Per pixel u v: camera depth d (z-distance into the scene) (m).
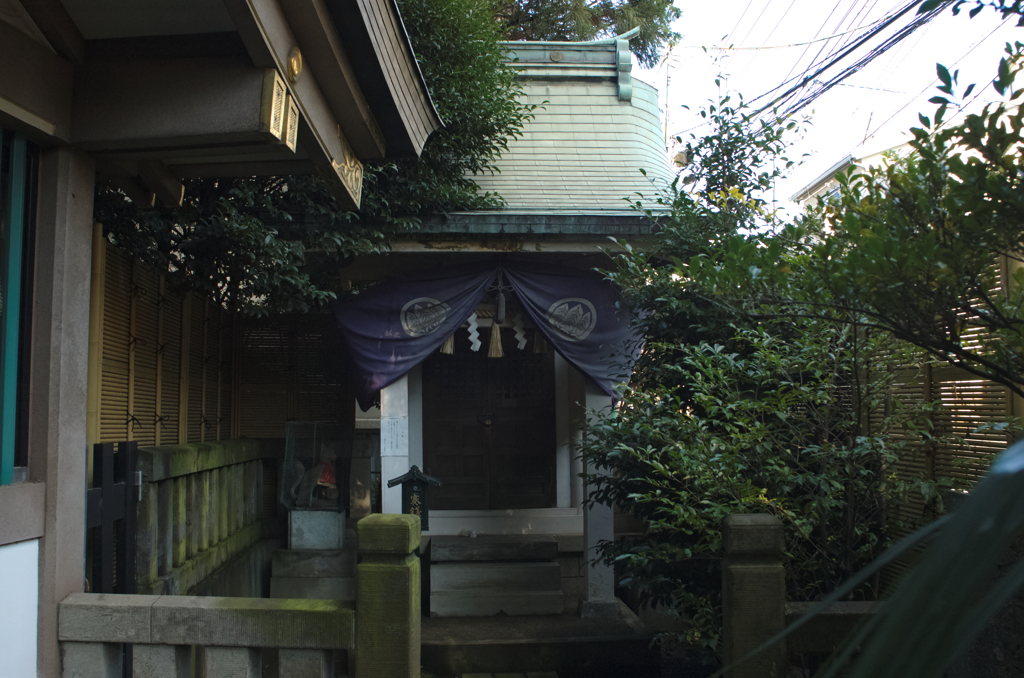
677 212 5.30
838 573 3.89
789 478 3.57
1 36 2.50
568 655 5.73
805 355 3.77
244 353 7.98
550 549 6.70
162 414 5.55
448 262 6.76
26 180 2.84
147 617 2.74
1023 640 2.45
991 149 1.83
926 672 0.52
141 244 4.71
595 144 7.65
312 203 5.80
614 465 4.74
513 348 7.88
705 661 4.00
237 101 2.72
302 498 7.06
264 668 5.48
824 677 0.66
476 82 6.50
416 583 2.79
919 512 4.17
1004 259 3.35
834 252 2.49
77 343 2.95
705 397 3.75
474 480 7.72
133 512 3.78
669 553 3.98
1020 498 0.54
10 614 2.58
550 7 14.37
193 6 2.70
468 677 5.55
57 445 2.81
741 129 5.57
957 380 3.94
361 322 6.30
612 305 6.35
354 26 2.90
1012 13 2.01
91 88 2.84
